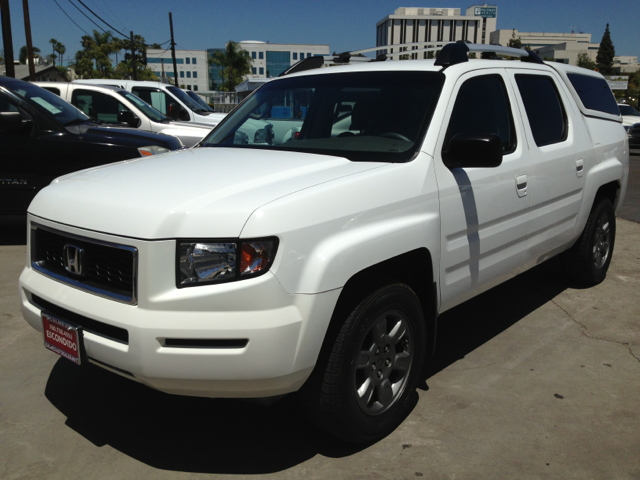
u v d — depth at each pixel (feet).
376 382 8.63
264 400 7.68
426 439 8.95
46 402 9.99
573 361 11.76
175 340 7.11
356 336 7.97
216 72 382.83
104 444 8.79
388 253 8.27
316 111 10.98
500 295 15.80
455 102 10.14
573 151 13.52
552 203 12.87
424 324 9.39
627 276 17.58
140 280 7.13
